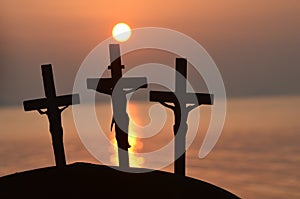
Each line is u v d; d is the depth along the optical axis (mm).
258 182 80125
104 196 31516
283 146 111750
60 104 37125
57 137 37188
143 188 32156
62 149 37312
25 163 95562
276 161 94938
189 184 32938
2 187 32312
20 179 32719
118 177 32625
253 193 74562
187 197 32469
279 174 84875
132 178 32688
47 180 32469
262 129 142000
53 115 37031
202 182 33344
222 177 83438
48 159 98688
